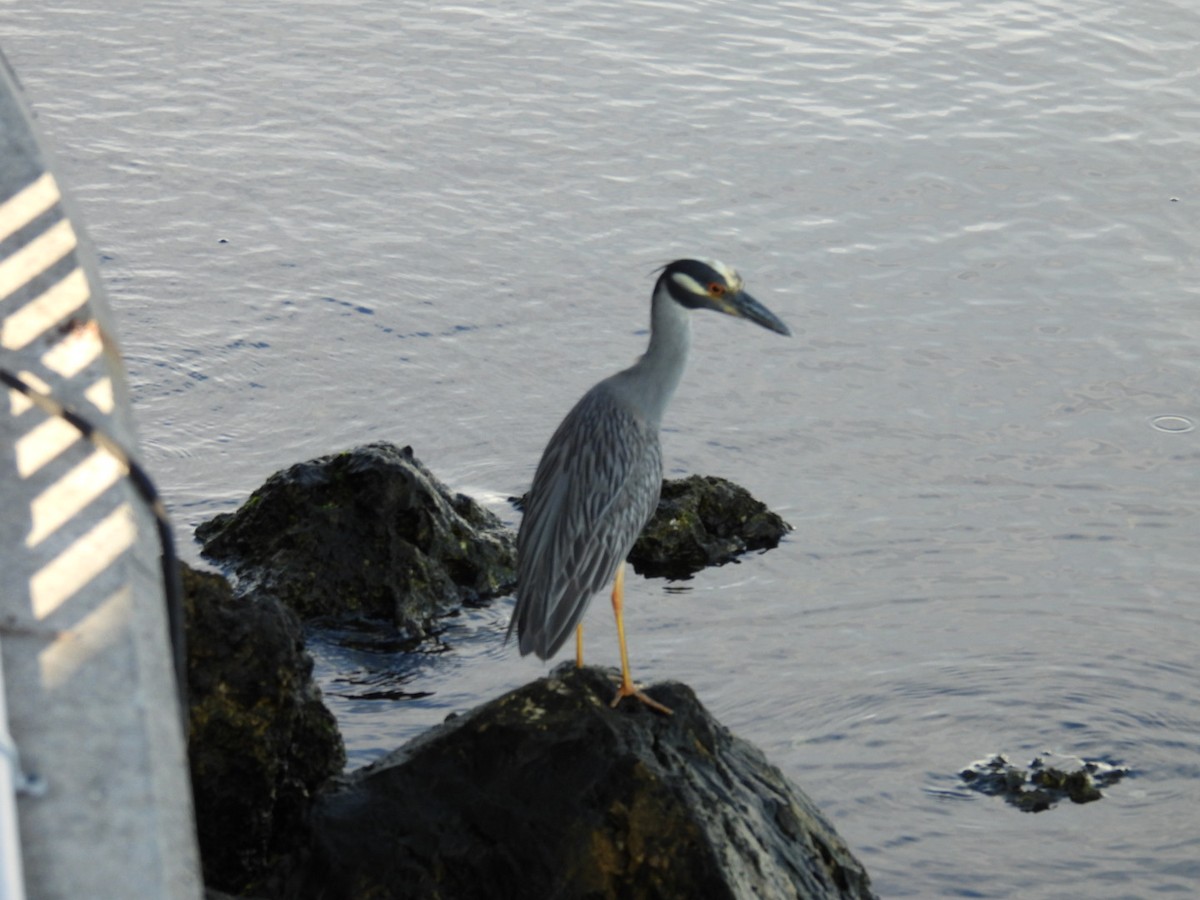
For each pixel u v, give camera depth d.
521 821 8.38
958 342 19.58
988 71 26.22
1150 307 20.34
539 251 21.11
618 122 24.33
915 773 12.31
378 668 13.39
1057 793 12.06
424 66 26.00
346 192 22.36
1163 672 13.90
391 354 18.94
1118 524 16.41
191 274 20.31
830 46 27.05
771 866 8.59
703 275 9.72
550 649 9.44
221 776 8.83
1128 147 23.97
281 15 27.80
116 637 4.05
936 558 15.70
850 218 22.06
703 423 17.88
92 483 4.48
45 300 5.05
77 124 23.72
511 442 17.41
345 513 14.22
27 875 3.51
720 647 14.09
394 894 8.35
